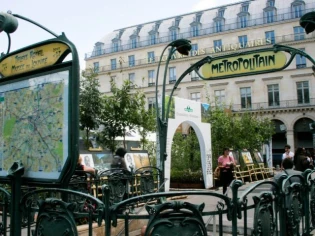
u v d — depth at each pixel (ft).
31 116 13.43
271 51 19.57
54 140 12.42
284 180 13.03
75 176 24.07
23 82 13.94
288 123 148.46
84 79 53.42
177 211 9.92
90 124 51.37
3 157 14.51
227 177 41.73
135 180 29.27
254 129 82.02
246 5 175.11
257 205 11.35
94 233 20.93
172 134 42.32
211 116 67.72
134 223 23.06
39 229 11.37
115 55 197.88
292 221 13.83
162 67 178.40
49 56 13.19
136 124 55.01
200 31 178.40
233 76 20.80
